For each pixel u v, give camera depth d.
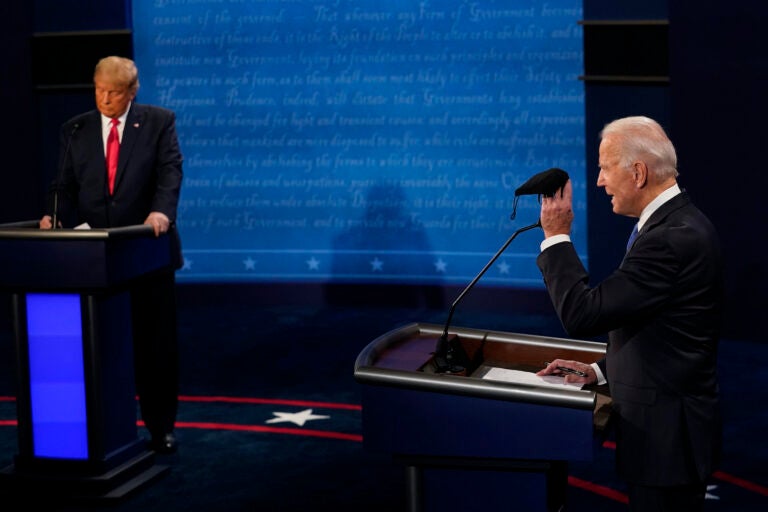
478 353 4.17
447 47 11.06
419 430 3.45
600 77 10.41
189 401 8.06
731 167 9.62
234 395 8.22
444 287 11.39
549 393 3.29
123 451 6.07
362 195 11.48
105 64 6.18
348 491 6.02
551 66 10.80
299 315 11.20
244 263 11.77
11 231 5.56
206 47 11.43
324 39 11.31
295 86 11.41
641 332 3.42
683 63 9.75
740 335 9.83
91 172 6.30
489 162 11.12
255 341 10.04
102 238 5.48
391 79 11.24
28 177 10.84
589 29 10.41
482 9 10.92
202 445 6.94
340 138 11.44
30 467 5.92
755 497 5.81
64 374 5.82
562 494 4.09
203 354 9.57
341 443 6.95
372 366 3.52
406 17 11.12
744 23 9.34
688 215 3.43
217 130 11.58
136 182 6.30
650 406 3.39
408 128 11.28
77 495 5.82
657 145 3.43
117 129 6.35
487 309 11.27
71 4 10.95
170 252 6.45
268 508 5.75
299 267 11.71
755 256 9.62
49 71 10.88
